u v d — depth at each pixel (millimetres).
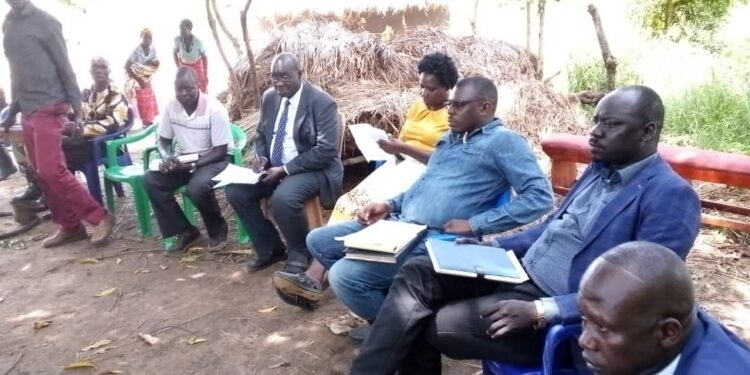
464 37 7102
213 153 4285
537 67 7488
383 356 2135
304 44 6145
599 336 1305
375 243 2508
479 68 6445
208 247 4496
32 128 4367
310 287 3203
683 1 10617
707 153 3881
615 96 1955
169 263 4289
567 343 2008
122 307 3660
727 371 1208
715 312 3242
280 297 3311
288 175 3822
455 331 2076
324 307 3527
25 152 4965
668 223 1849
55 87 4328
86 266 4301
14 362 3105
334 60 5973
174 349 3160
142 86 8633
